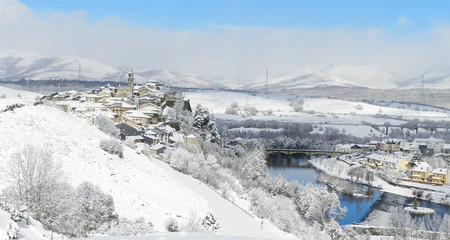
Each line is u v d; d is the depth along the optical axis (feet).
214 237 110.11
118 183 244.01
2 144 224.74
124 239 105.60
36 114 301.02
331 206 441.68
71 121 333.62
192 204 263.29
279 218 362.12
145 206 225.35
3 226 93.66
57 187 153.17
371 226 396.16
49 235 106.83
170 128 635.25
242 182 498.28
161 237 107.86
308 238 342.23
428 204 532.73
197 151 539.70
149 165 327.67
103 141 299.79
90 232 169.78
